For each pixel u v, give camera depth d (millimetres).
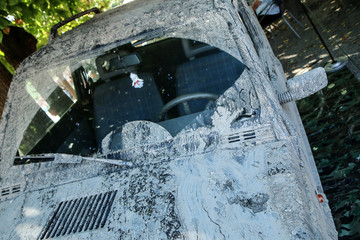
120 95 2326
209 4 2332
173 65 2254
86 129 2320
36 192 2164
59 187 2137
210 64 2180
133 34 2369
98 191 1992
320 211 1736
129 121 2238
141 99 2266
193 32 2254
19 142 2439
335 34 5852
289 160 1733
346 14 6266
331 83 4484
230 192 1676
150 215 1700
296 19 6535
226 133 1987
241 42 2162
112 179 2033
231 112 2043
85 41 2525
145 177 1939
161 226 1622
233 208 1596
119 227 1702
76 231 1788
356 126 3471
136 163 2061
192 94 2160
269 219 1497
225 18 2240
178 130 2104
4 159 2404
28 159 2350
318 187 2248
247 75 2084
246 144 1902
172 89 2213
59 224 1872
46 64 2547
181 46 2250
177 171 1898
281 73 3602
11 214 2062
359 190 2750
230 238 1472
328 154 3344
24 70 2604
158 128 2150
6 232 1938
